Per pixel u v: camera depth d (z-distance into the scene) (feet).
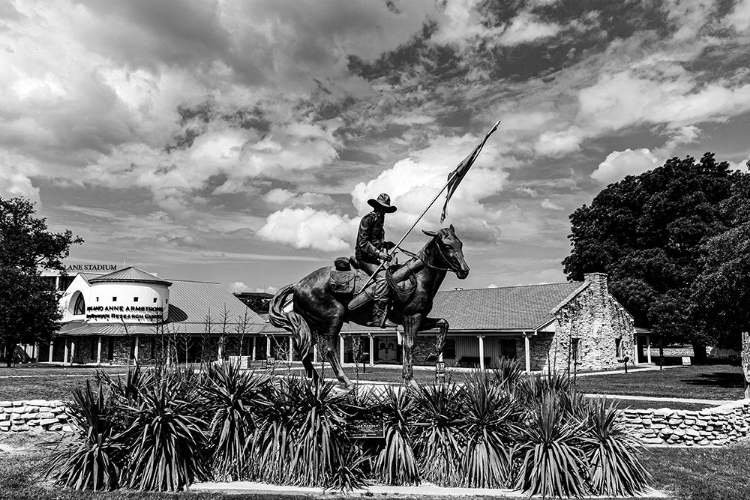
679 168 161.38
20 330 126.52
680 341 174.60
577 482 27.50
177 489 27.14
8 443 38.91
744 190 98.84
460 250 31.68
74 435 33.88
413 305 32.48
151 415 28.19
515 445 28.96
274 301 33.78
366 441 30.25
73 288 167.53
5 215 176.35
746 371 55.88
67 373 94.84
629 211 169.68
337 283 32.65
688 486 30.48
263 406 29.63
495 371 36.96
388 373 103.71
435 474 28.73
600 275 134.82
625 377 100.12
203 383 32.07
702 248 93.20
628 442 30.42
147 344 145.48
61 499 25.71
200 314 165.78
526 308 128.26
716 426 42.86
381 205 33.68
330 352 33.17
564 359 121.08
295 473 28.04
